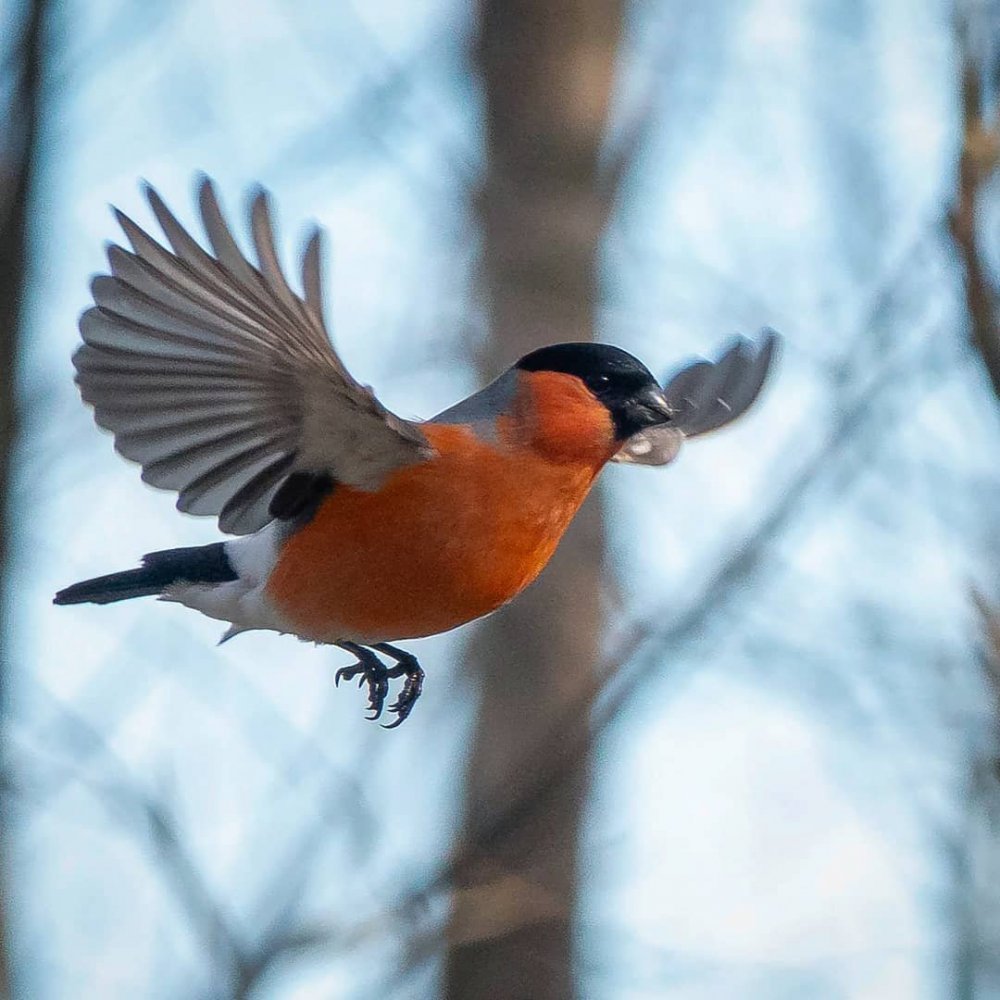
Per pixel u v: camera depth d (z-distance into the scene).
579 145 16.95
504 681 16.00
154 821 11.79
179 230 8.38
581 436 10.56
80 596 11.12
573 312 16.56
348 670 11.55
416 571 10.27
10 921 13.34
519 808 12.39
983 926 15.48
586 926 15.66
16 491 12.65
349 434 9.70
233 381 9.34
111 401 9.38
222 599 10.79
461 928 13.26
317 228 8.30
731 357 12.15
